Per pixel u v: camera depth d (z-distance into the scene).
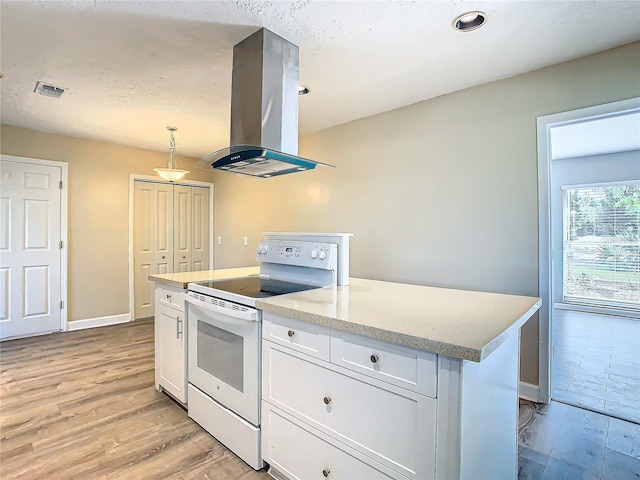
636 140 4.34
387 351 1.18
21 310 3.74
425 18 1.80
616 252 5.23
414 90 2.72
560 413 2.25
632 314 4.95
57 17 1.79
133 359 3.16
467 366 1.05
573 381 2.76
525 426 2.10
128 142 4.27
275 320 1.60
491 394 1.25
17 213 3.70
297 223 4.11
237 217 5.00
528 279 2.41
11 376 2.77
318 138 3.78
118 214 4.42
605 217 5.31
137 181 4.61
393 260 3.14
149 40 2.02
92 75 2.46
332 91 2.74
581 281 5.51
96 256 4.25
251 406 1.72
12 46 2.08
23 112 3.21
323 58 2.22
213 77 2.49
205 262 5.34
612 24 1.86
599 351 3.52
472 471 1.11
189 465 1.73
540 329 2.38
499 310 1.44
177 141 4.23
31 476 1.63
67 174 4.01
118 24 1.86
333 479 1.36
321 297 1.73
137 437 1.96
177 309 2.29
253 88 1.96
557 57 2.21
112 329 4.13
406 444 1.14
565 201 5.58
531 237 2.40
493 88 2.56
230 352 1.85
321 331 1.40
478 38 2.00
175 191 5.00
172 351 2.35
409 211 3.03
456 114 2.74
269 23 1.85
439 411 1.06
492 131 2.57
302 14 1.77
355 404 1.28
